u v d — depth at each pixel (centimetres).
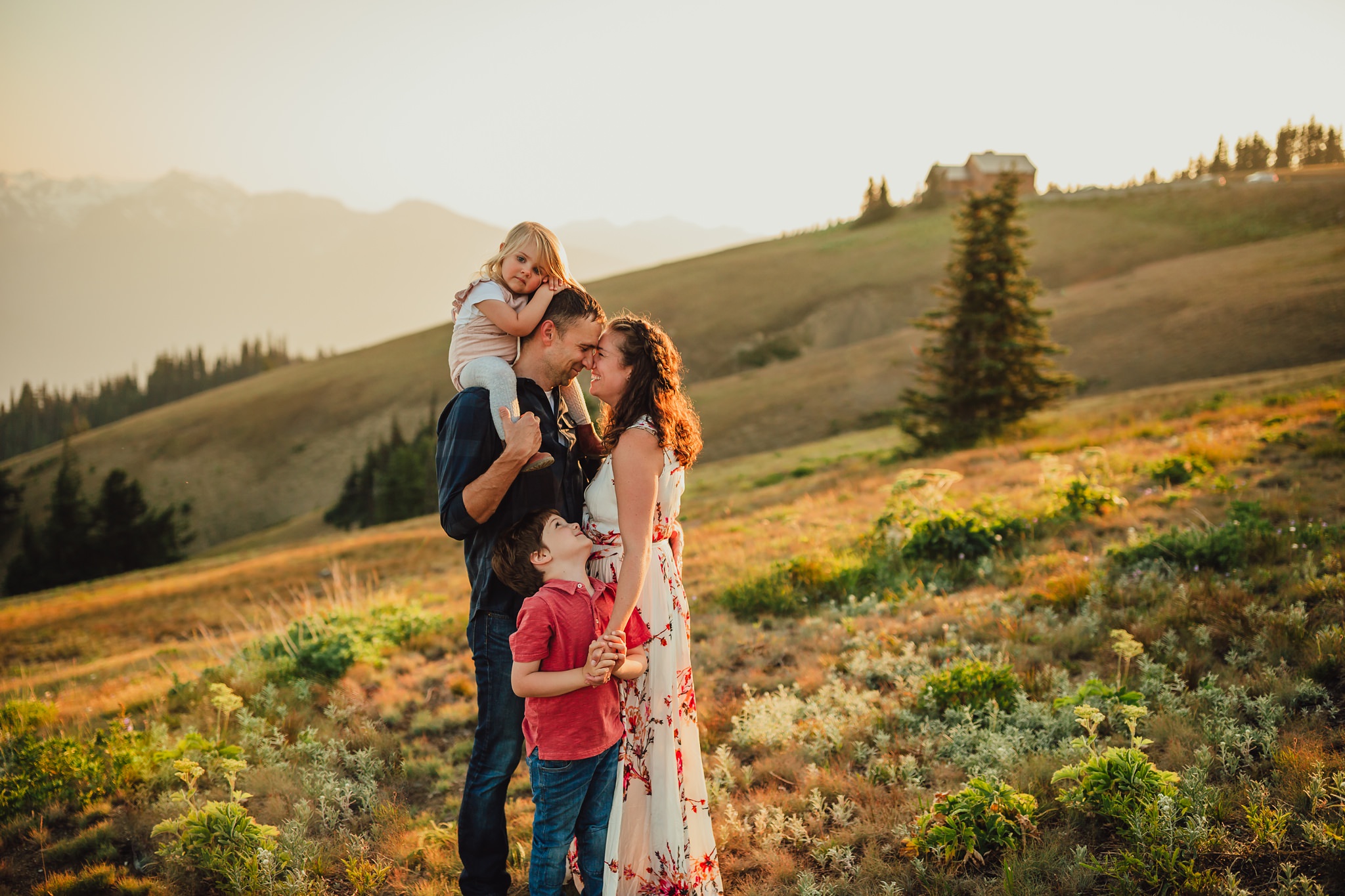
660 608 300
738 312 10675
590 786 291
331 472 9194
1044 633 567
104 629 2175
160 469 9631
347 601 1005
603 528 302
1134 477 1098
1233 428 1388
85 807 452
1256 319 4838
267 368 19912
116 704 672
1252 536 669
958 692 469
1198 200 10962
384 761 503
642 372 283
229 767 415
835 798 391
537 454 274
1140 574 655
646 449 279
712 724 500
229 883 353
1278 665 446
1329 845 274
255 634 887
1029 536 866
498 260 302
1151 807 303
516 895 333
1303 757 331
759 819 367
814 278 11469
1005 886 288
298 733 549
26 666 1867
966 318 2427
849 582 796
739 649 652
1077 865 294
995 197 2422
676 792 294
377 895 349
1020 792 357
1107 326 5594
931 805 353
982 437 2372
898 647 588
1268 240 8831
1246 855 284
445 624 866
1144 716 401
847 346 9500
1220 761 352
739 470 3553
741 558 1012
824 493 1838
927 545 855
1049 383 2462
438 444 299
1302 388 2173
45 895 363
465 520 280
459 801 439
